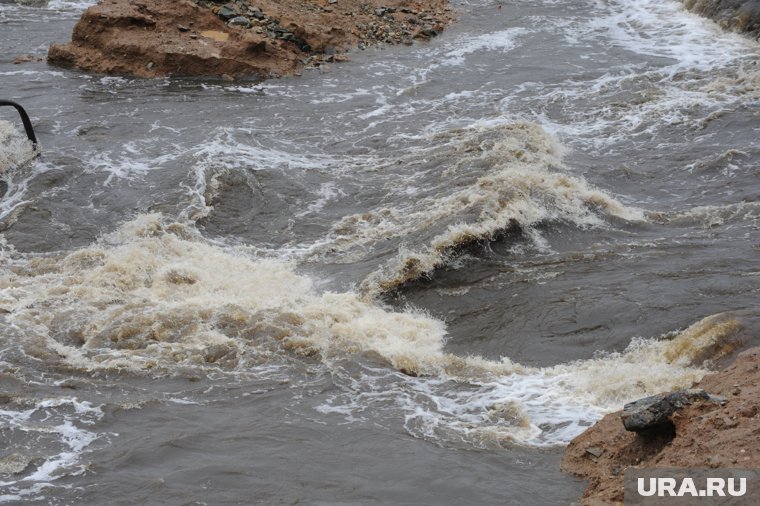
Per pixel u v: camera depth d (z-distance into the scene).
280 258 12.48
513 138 15.70
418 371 9.48
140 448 7.88
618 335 9.90
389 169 15.26
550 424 8.34
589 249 12.05
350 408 8.70
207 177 14.70
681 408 7.36
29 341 9.97
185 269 11.67
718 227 12.62
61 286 11.30
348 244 12.70
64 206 13.84
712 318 9.60
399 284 11.40
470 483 7.31
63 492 7.23
